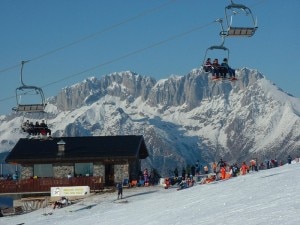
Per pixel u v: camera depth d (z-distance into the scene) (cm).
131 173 8094
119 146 8081
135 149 7981
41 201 7231
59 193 7150
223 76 4544
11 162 7938
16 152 8081
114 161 7862
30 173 7975
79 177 7425
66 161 7919
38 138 6688
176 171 7675
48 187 7494
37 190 7500
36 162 7962
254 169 7356
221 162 7094
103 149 8012
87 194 7106
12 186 7519
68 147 8138
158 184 7638
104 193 7181
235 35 4150
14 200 7388
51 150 8081
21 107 5719
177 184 7300
